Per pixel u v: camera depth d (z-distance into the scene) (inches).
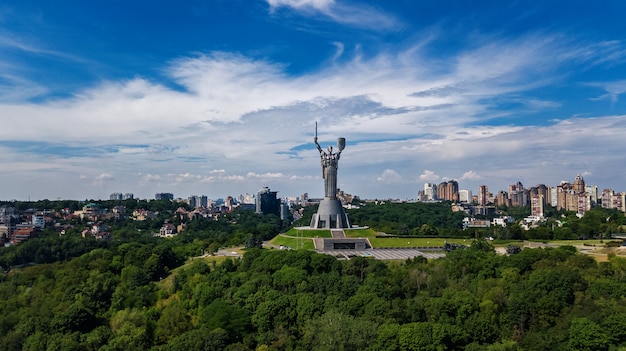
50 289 7116.1
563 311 4751.5
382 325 4574.3
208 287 5876.0
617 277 5374.0
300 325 4975.4
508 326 4741.6
